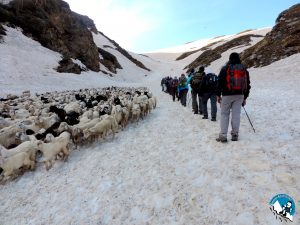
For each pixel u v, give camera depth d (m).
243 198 4.07
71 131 8.45
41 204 5.33
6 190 6.14
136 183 5.43
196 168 5.50
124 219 4.37
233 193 4.27
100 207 4.83
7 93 21.98
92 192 5.41
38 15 41.75
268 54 27.42
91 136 8.65
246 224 3.54
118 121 9.91
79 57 47.47
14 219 4.99
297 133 6.33
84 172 6.48
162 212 4.30
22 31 37.38
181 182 5.06
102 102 13.59
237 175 4.78
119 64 71.50
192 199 4.41
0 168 6.41
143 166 6.21
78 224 4.48
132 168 6.22
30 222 4.80
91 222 4.47
